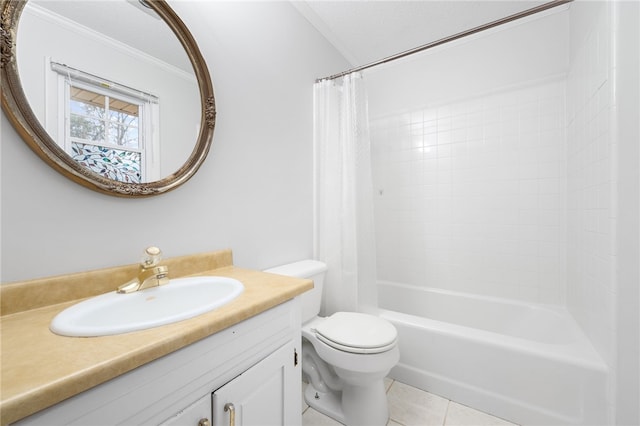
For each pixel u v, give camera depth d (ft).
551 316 5.61
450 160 7.16
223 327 2.16
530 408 4.07
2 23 2.20
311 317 5.04
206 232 3.86
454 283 7.15
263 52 4.87
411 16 6.09
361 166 5.75
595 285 4.03
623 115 3.30
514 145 6.36
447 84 7.14
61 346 1.71
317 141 6.10
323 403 4.67
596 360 3.71
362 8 5.80
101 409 1.55
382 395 4.27
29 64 2.34
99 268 2.81
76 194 2.65
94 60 2.75
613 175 3.39
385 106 8.10
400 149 7.88
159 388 1.81
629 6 3.22
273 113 5.05
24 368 1.47
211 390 2.15
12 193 2.32
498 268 6.59
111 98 2.86
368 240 5.78
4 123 2.28
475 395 4.50
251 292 2.80
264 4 4.93
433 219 7.43
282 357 2.86
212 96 3.79
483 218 6.75
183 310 2.95
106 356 1.59
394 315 5.51
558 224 5.92
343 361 3.86
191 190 3.67
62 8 2.55
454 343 4.69
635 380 3.27
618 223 3.36
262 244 4.79
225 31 4.17
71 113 2.58
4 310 2.23
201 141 3.69
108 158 2.82
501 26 6.37
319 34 6.48
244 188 4.45
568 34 5.68
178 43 3.47
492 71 6.57
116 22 2.92
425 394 4.89
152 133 3.18
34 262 2.42
